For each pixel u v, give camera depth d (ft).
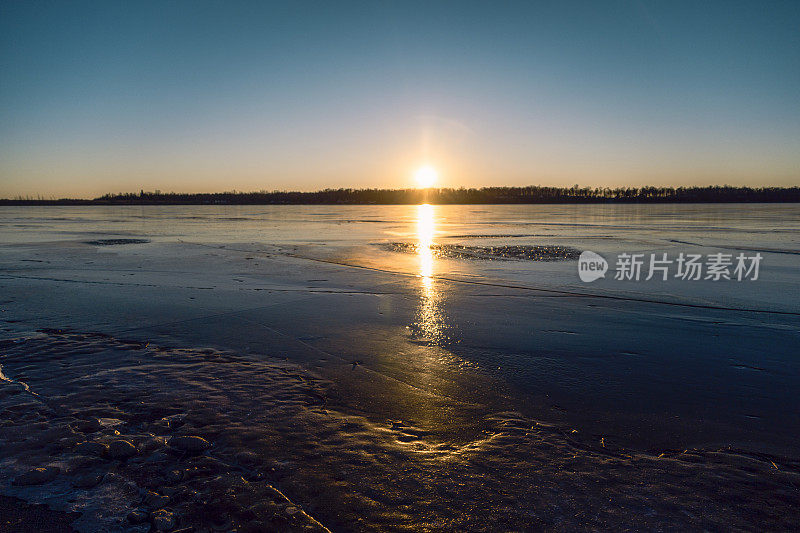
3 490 9.89
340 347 19.81
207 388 15.33
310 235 81.56
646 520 8.93
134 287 32.83
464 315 25.34
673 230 88.53
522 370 17.19
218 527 8.75
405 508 9.33
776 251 52.85
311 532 8.63
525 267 43.21
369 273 39.63
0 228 100.22
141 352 18.95
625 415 13.56
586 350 19.44
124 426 12.67
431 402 14.46
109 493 9.83
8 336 20.99
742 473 10.53
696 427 12.80
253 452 11.39
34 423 12.76
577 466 10.85
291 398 14.62
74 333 21.54
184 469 10.63
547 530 8.68
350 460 11.08
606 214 175.73
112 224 117.50
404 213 200.44
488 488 9.98
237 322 23.67
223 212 222.69
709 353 18.98
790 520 8.91
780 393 15.03
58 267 42.29
